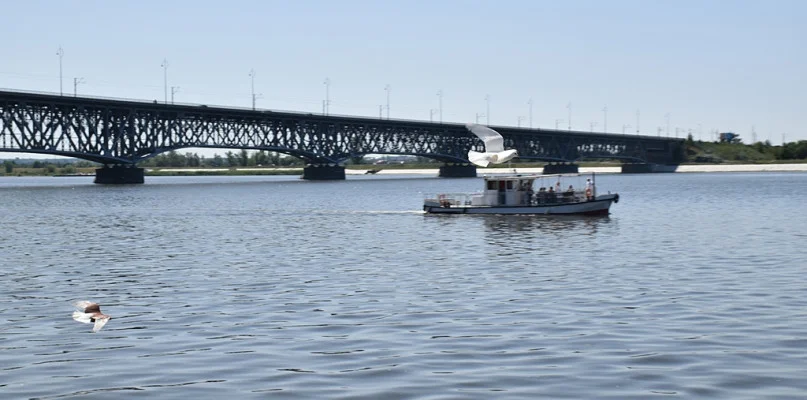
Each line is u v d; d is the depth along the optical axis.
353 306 36.44
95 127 195.38
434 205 92.38
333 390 24.22
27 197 147.88
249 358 27.72
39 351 29.02
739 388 23.97
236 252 58.00
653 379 24.89
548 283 42.28
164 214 100.25
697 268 47.34
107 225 83.81
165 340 30.41
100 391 24.39
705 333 30.33
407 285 42.19
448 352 28.17
